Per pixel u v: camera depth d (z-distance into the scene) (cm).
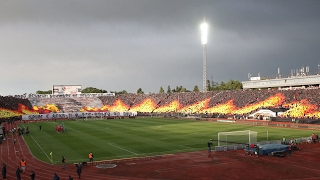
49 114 14062
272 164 4197
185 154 4966
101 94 19250
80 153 5147
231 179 3522
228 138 6391
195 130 8200
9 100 15288
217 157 4700
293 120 9675
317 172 3772
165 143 6056
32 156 4969
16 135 7638
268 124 9519
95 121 12056
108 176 3722
